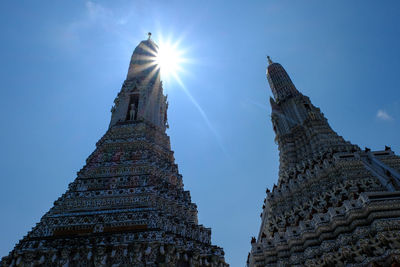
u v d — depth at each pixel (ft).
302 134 147.64
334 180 99.45
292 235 81.92
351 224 72.64
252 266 87.15
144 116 135.64
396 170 99.25
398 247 62.28
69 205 84.74
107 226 76.18
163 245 69.46
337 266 68.74
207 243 83.35
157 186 92.73
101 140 124.47
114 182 93.56
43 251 67.46
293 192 110.73
